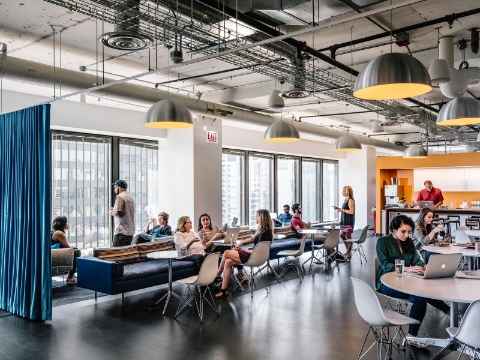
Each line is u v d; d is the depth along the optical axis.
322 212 17.61
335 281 7.77
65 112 8.86
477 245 5.68
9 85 7.64
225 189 13.46
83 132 9.67
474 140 15.36
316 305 6.13
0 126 6.48
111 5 4.10
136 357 4.25
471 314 2.98
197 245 7.33
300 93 7.05
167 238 7.83
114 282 5.96
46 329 5.17
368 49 6.71
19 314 5.82
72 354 4.36
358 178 17.73
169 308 6.03
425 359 4.11
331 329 5.05
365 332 4.93
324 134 12.32
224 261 6.84
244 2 4.32
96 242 10.11
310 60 7.05
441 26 5.78
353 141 9.26
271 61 5.97
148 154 11.00
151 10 4.59
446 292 3.38
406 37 5.95
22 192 5.95
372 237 14.88
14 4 4.83
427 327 5.09
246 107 9.94
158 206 10.91
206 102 8.49
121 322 5.40
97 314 5.77
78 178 9.76
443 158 15.34
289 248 9.40
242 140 13.03
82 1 4.41
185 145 10.24
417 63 3.30
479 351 3.31
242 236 9.55
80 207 9.80
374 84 3.27
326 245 8.91
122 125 9.91
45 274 5.54
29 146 5.88
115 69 7.50
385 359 3.91
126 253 6.79
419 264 4.62
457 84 5.91
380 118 12.38
